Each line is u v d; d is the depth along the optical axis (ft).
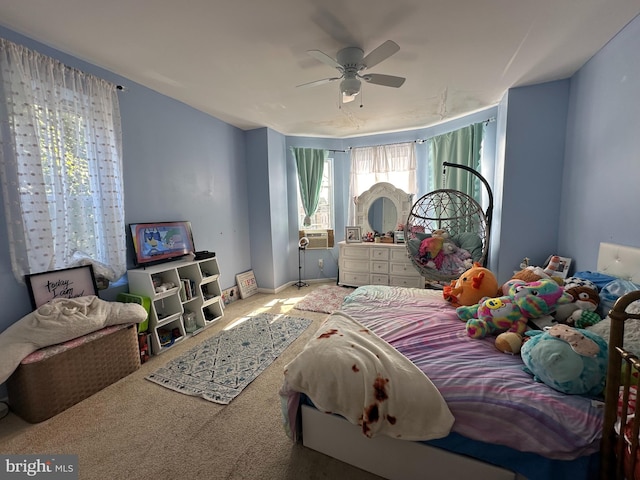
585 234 7.56
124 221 8.32
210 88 9.11
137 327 7.65
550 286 5.57
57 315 6.09
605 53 6.73
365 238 14.52
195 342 8.95
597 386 3.67
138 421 5.63
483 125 11.38
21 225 6.08
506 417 3.58
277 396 6.36
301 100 10.10
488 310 5.66
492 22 5.94
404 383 4.02
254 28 6.08
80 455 4.87
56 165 6.52
